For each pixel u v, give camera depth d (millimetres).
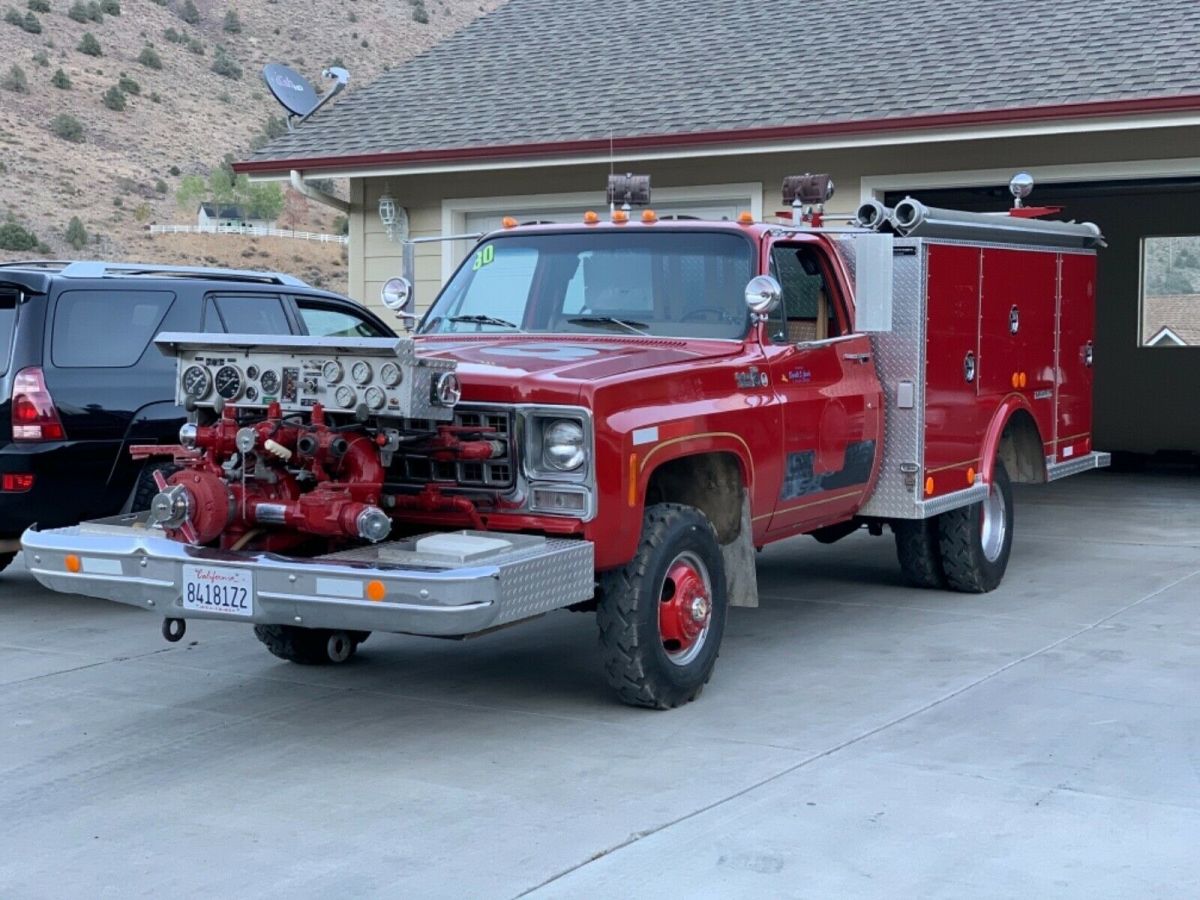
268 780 5668
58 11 133000
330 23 152625
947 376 8305
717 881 4605
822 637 8000
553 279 7543
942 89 12727
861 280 7348
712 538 6652
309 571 5586
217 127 117562
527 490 6047
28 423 8336
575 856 4824
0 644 8047
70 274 8648
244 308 9461
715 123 13305
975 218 8531
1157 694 6750
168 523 5801
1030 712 6461
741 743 6039
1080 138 12281
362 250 15539
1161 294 18219
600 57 16031
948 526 8961
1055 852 4836
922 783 5512
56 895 4586
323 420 5820
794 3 16203
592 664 7496
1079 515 13062
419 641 8094
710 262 7266
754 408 6875
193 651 7887
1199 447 18141
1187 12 13148
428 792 5488
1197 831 5023
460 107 15508
